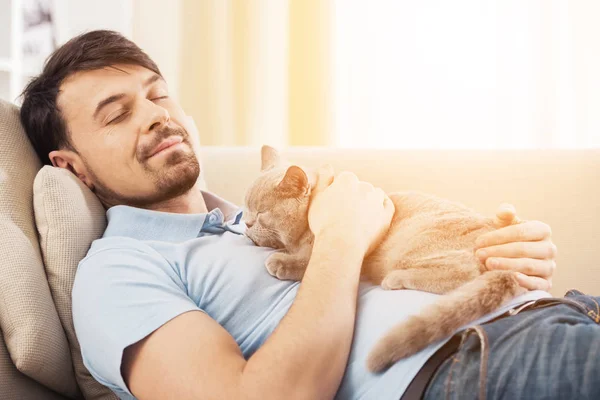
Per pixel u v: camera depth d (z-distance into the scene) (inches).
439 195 65.6
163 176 50.8
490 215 64.1
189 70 109.0
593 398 32.0
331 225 43.1
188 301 41.6
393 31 108.6
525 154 66.4
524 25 105.0
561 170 64.7
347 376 39.1
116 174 51.1
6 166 49.4
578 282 61.4
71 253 47.0
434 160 67.3
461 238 44.6
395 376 36.6
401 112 109.0
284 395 35.5
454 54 107.1
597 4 102.8
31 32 108.0
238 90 109.7
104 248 44.7
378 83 109.3
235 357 37.8
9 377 41.9
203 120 109.3
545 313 37.8
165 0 109.0
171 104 54.7
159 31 109.3
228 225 52.8
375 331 39.7
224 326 43.3
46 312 43.8
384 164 67.7
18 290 43.0
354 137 110.3
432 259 43.8
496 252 42.8
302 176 46.8
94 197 52.4
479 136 106.9
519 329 35.9
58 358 44.2
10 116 53.2
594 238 62.3
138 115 50.9
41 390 44.7
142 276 42.1
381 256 45.6
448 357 36.2
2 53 105.9
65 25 109.0
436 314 37.0
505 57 105.3
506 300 38.9
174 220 49.7
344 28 109.7
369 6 108.8
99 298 41.0
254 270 44.8
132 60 53.2
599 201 63.2
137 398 39.1
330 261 40.6
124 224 49.1
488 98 106.4
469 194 65.1
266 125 109.9
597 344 33.0
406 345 36.5
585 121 103.7
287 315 38.7
